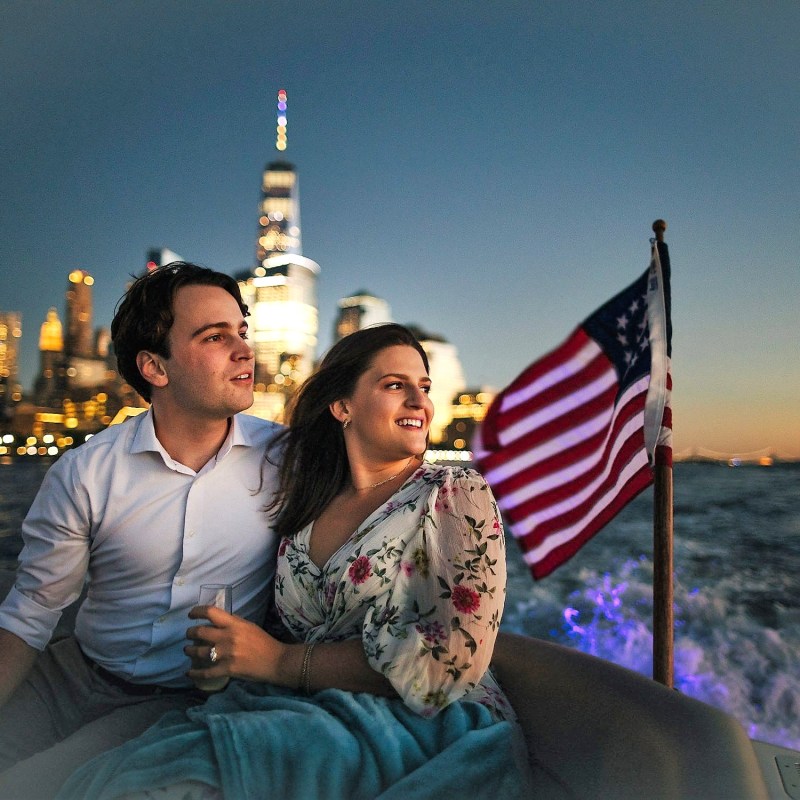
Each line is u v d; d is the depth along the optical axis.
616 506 2.80
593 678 1.75
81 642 2.13
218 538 2.01
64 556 1.97
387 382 1.83
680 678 5.24
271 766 1.41
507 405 2.92
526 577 9.77
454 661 1.55
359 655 1.62
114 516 1.97
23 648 1.95
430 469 1.75
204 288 1.96
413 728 1.53
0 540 14.66
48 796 1.56
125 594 2.04
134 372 2.03
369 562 1.66
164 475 1.99
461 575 1.58
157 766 1.44
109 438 2.01
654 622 2.44
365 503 1.83
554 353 2.93
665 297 2.71
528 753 1.66
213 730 1.48
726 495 27.70
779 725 4.36
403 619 1.62
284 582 1.86
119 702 2.02
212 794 1.40
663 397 2.59
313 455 1.95
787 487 33.38
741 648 5.94
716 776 1.33
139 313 1.96
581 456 2.85
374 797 1.40
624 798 1.38
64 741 1.79
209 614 1.68
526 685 1.84
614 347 2.87
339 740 1.44
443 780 1.39
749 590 8.62
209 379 1.92
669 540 2.48
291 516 1.92
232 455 2.05
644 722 1.55
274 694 1.66
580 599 8.38
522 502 2.86
